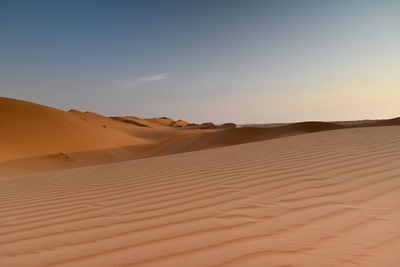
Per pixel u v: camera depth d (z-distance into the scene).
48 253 1.72
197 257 1.53
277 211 2.14
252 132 24.59
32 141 24.17
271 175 3.37
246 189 2.85
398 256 1.39
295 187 2.76
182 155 6.62
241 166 4.16
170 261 1.51
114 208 2.62
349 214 1.97
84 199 3.10
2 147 20.81
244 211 2.20
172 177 3.86
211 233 1.83
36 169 18.92
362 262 1.36
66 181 4.51
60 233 2.06
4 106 28.48
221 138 23.67
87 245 1.80
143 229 2.01
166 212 2.36
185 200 2.67
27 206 3.03
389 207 2.05
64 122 32.03
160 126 125.94
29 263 1.60
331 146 5.16
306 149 5.14
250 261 1.45
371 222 1.81
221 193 2.79
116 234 1.95
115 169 5.34
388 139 5.35
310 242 1.60
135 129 71.81
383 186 2.55
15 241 1.97
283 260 1.43
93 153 26.69
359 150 4.46
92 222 2.26
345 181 2.81
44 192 3.75
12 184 4.93
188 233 1.87
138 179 3.97
